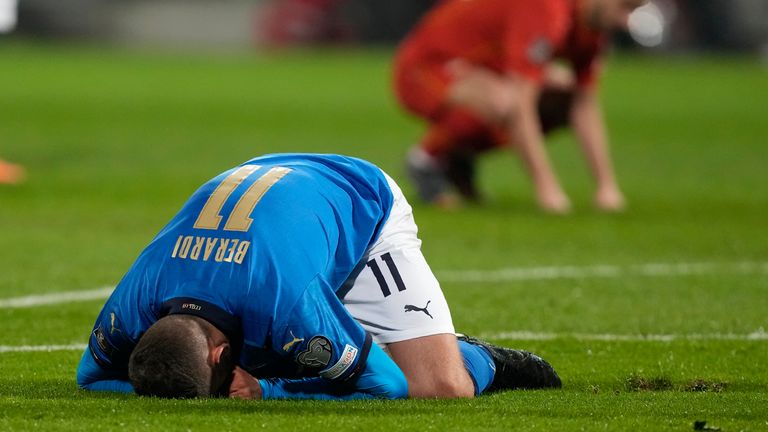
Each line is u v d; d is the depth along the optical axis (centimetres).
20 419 1093
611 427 1094
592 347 1625
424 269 1262
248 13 12875
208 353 1112
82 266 2273
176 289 1150
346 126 6022
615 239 2739
